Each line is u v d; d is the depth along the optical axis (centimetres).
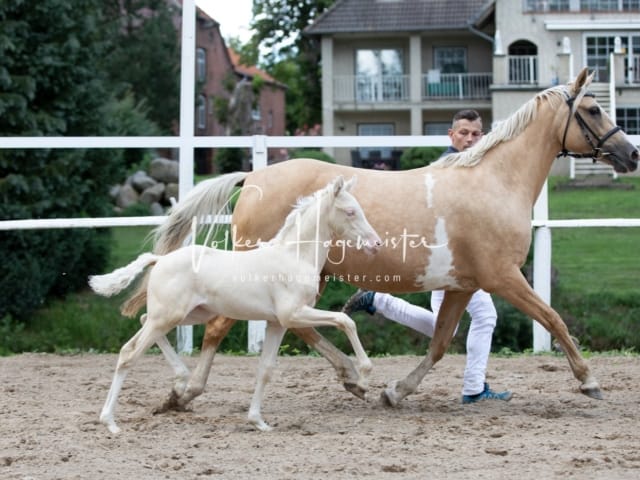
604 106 2792
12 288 1327
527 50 3247
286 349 1119
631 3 3091
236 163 3381
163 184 2380
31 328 1316
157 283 639
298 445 591
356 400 771
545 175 747
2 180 1430
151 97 3869
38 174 1491
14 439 612
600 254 1655
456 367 966
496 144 727
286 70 5628
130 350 641
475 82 3528
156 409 704
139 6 3944
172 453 570
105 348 1217
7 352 1175
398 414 708
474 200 703
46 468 536
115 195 2298
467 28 3453
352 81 3566
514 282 704
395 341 1216
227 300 642
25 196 1467
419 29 3475
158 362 993
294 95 5578
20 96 1464
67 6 1525
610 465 528
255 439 611
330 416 698
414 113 3538
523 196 721
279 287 639
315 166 731
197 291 644
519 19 3169
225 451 576
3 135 1479
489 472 515
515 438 606
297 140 993
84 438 615
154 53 3875
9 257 1364
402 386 739
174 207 736
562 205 2083
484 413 711
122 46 3888
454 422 669
